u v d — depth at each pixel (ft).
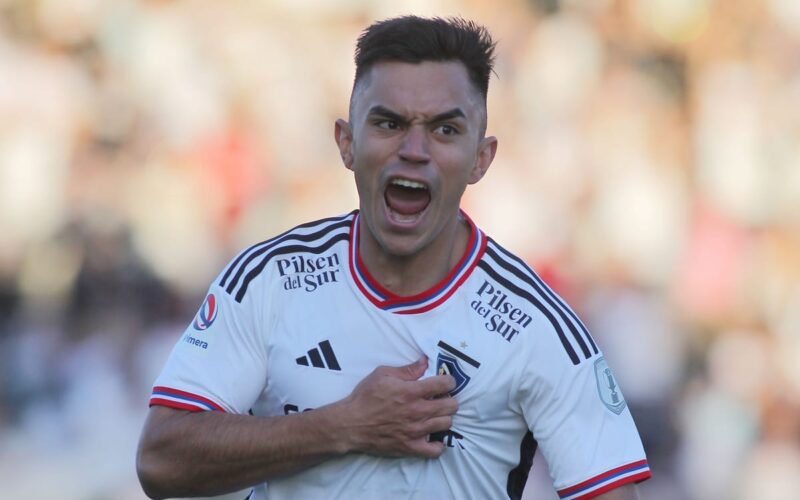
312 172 119.85
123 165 117.08
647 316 108.58
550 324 36.37
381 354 36.14
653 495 102.06
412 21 35.53
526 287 37.04
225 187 116.57
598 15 132.26
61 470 100.58
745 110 127.95
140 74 123.54
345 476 35.96
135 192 115.03
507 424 36.55
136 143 119.24
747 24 134.21
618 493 36.22
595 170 119.65
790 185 122.72
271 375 36.58
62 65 122.52
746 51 133.39
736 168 122.72
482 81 36.47
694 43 132.46
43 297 109.70
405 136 35.27
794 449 107.76
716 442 106.22
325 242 37.63
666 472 103.19
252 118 121.49
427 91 35.04
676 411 106.01
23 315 108.88
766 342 112.88
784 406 109.40
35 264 111.14
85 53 124.67
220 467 35.47
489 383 35.88
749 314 114.62
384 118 35.35
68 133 118.62
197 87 122.31
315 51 127.54
